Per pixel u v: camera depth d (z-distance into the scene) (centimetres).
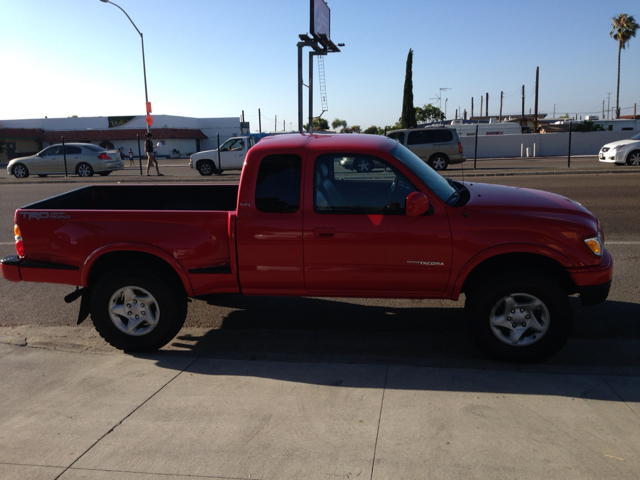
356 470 295
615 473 286
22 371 434
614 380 393
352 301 607
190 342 502
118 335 464
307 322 547
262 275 450
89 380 416
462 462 299
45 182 2056
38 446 328
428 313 563
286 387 396
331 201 440
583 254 411
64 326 550
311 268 443
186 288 460
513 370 416
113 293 459
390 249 429
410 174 433
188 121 5684
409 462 300
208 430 340
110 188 605
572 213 424
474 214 421
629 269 680
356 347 480
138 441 330
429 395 377
